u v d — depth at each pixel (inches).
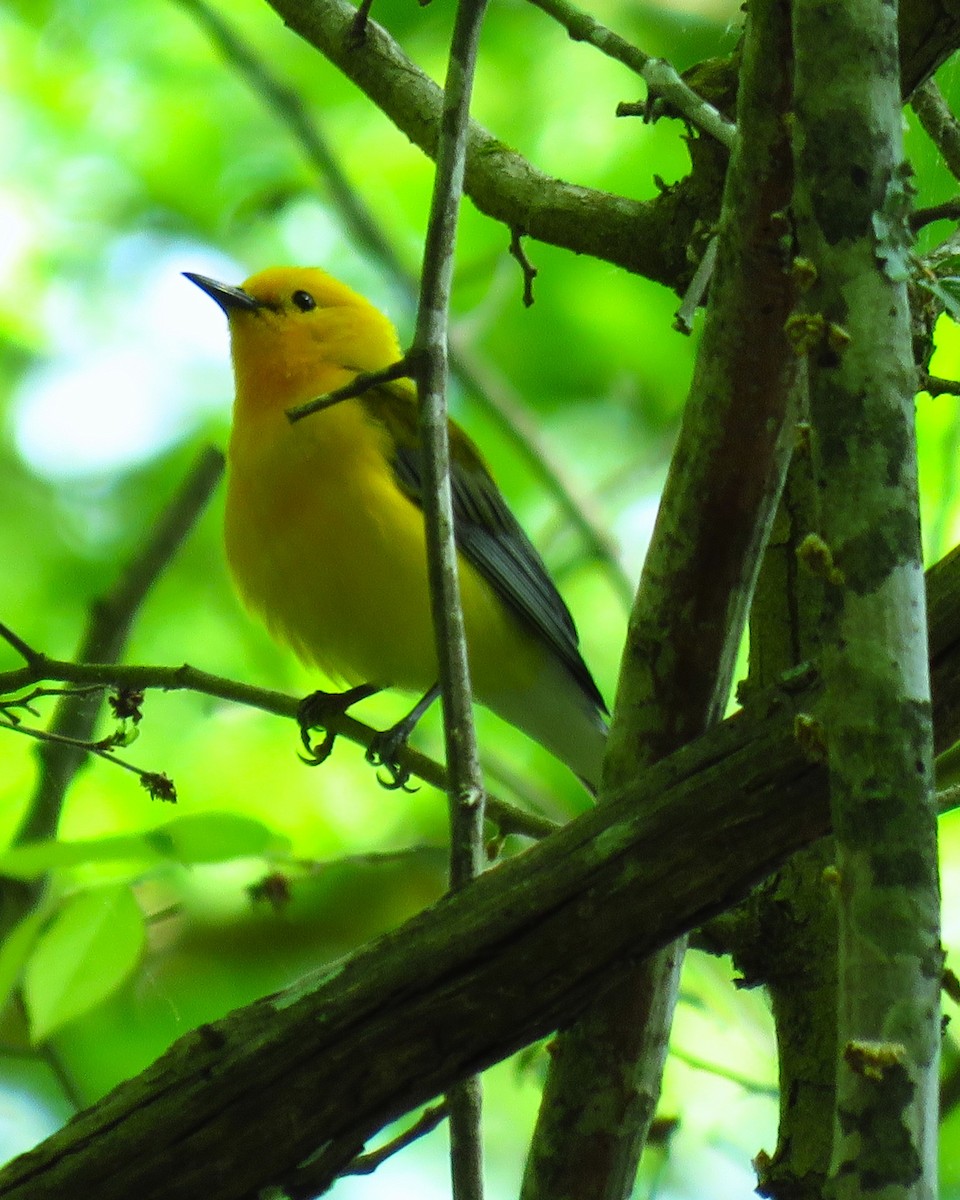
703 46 619.5
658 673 259.1
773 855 233.8
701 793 233.8
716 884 234.8
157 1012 463.8
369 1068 241.0
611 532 548.1
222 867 425.7
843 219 189.8
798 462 317.1
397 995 240.4
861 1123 169.2
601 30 296.5
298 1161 244.1
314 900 502.3
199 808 462.0
